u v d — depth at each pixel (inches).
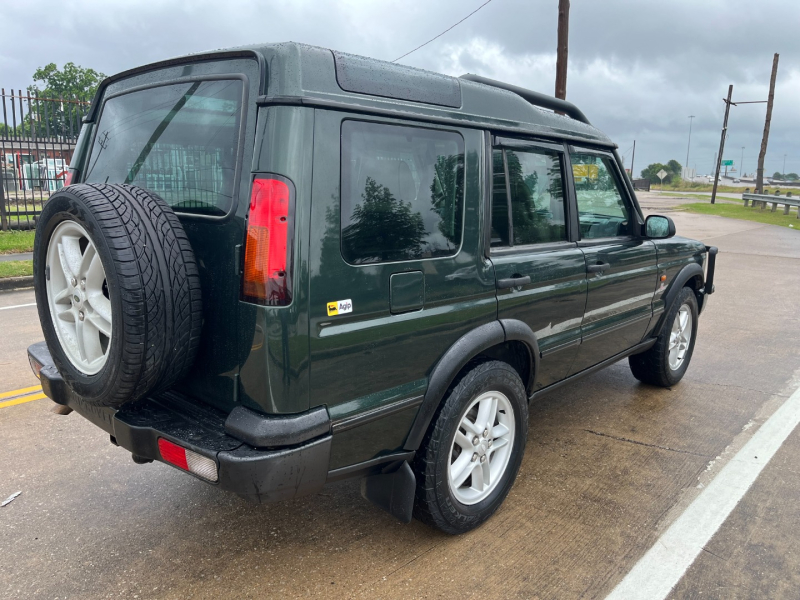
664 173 2815.0
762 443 154.9
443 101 105.1
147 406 97.0
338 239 86.1
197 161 93.5
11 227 519.2
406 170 96.8
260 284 81.4
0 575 100.0
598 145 149.1
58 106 547.5
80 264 90.4
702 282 200.8
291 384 83.0
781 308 323.9
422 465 103.7
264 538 111.7
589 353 149.0
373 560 105.4
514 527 116.3
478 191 109.5
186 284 85.5
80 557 105.2
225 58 92.8
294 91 82.4
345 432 90.0
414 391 99.3
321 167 84.0
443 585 99.0
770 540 112.9
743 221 1013.2
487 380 110.3
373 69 93.9
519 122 122.2
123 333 81.3
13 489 127.3
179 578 100.0
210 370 91.4
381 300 92.3
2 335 242.7
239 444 84.3
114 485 130.0
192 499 125.0
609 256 147.8
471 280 107.9
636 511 122.3
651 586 99.6
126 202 84.8
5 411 167.0
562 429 163.3
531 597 96.4
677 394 191.3
